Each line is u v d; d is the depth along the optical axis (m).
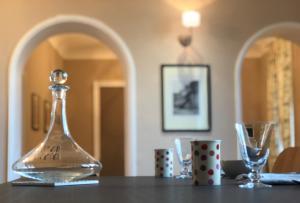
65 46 7.46
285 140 6.19
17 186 1.40
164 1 4.40
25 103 5.10
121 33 4.33
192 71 4.35
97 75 7.93
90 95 7.91
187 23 4.28
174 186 1.33
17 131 4.20
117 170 8.54
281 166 2.07
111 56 7.97
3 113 4.11
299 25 4.45
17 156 4.18
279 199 0.92
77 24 4.31
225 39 4.42
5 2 4.23
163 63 4.34
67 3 4.29
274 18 4.46
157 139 4.27
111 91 8.62
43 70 6.27
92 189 1.25
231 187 1.25
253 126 1.32
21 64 4.31
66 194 1.11
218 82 4.38
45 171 1.45
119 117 8.59
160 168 1.95
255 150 1.31
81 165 1.46
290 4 4.48
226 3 4.45
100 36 4.47
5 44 4.19
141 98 4.29
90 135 7.88
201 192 1.11
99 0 4.33
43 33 4.32
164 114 4.30
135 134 4.25
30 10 4.24
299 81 5.67
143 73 4.31
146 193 1.11
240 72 4.41
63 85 1.53
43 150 1.49
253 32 4.45
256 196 0.99
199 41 4.39
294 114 5.87
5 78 4.15
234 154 4.31
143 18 4.36
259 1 4.47
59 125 1.52
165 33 4.37
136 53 4.33
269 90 7.03
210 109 4.34
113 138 8.56
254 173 1.34
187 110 4.32
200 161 1.32
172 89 4.32
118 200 0.95
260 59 7.73
